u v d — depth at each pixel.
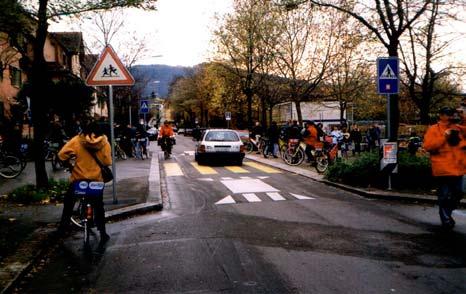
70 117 27.66
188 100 80.12
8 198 10.26
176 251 6.29
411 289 4.68
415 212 8.94
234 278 5.11
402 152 12.48
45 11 9.83
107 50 9.54
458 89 31.77
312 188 12.66
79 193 6.66
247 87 34.16
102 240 7.04
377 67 11.24
